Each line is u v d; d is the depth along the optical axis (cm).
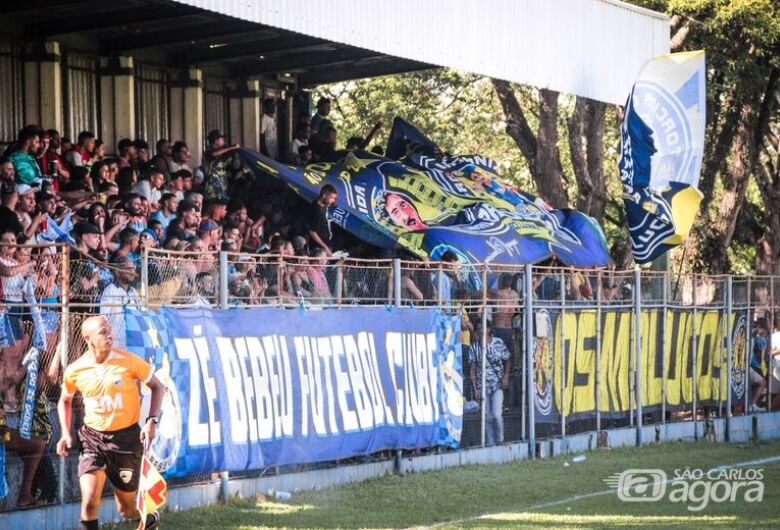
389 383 2441
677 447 3278
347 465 2367
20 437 1747
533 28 3331
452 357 2630
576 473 2648
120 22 2892
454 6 3039
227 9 2308
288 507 2066
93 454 1602
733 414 3741
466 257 2972
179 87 3409
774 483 2609
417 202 3203
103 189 2575
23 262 1833
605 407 3150
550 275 2948
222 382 2042
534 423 2869
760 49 4856
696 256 5297
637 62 3772
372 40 2755
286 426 2180
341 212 3044
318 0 2572
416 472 2516
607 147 6531
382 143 6278
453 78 6062
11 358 1739
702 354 3597
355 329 2367
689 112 3484
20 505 1750
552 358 2941
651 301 3366
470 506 2177
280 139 3838
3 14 2834
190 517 1920
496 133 6644
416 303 2567
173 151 2925
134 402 1620
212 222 2583
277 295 2247
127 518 1678
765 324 3922
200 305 2056
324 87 6406
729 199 5153
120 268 1981
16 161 2341
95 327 1602
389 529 1916
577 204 4778
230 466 2047
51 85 2936
